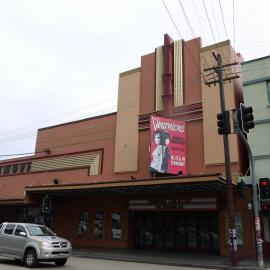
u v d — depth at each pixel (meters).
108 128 30.86
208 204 22.98
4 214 36.69
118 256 21.52
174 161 24.22
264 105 22.92
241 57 28.22
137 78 29.53
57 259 16.33
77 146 32.66
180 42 28.09
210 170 23.67
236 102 24.58
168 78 27.33
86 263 18.30
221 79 19.78
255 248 21.33
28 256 16.02
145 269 15.92
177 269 16.30
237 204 22.36
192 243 24.31
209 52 26.30
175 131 24.84
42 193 29.09
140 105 28.67
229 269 16.72
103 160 30.20
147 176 26.52
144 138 27.59
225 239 22.19
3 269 15.17
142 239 26.67
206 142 24.34
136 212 27.50
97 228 28.48
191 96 26.28
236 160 22.80
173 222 25.56
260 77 23.53
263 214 18.55
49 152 34.88
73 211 30.42
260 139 22.48
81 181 30.91
